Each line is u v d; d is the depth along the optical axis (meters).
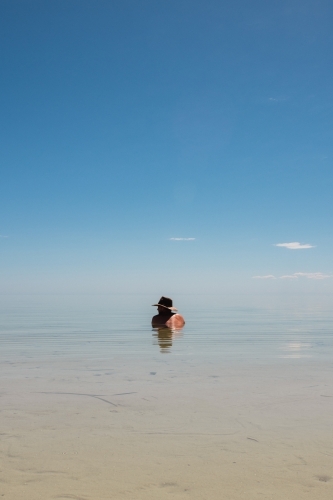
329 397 3.33
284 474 1.90
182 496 1.70
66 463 2.03
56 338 8.09
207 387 3.71
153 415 2.83
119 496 1.69
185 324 11.86
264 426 2.59
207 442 2.31
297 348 6.58
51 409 2.99
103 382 3.94
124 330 9.80
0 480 1.84
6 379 4.09
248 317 15.69
